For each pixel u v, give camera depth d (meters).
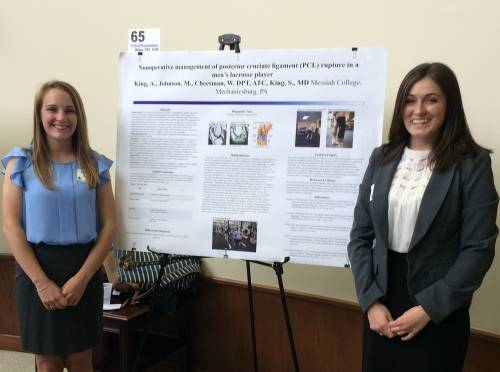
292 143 1.69
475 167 1.29
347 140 1.65
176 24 2.38
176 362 2.52
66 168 1.75
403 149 1.44
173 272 2.28
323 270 2.21
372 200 1.44
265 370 2.39
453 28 1.84
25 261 1.67
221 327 2.47
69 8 2.61
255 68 1.70
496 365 1.88
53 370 1.83
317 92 1.66
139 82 1.80
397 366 1.39
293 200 1.71
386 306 1.41
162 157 1.80
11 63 2.76
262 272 2.36
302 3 2.11
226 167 1.75
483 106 1.82
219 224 1.77
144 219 1.84
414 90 1.35
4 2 2.73
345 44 2.05
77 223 1.73
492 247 1.28
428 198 1.32
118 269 2.22
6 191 1.71
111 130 2.60
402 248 1.38
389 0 1.94
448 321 1.33
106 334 2.28
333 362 2.22
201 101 1.76
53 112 1.70
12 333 2.83
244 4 2.22
